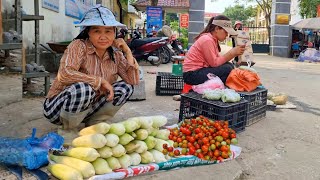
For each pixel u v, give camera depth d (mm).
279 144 3736
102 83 3002
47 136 2811
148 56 11484
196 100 3904
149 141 2768
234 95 3832
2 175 2369
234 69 4562
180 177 2682
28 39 6961
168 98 5773
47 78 5277
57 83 3143
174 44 13984
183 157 2893
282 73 11172
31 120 3836
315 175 3037
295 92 7324
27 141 2652
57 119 3219
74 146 2539
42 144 2682
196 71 4691
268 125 4406
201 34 4809
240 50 4488
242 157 3311
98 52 3152
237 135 3906
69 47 3053
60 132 3205
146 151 2730
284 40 21641
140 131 2715
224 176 2775
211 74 4512
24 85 5184
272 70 12141
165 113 4672
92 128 2543
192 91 4496
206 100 3855
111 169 2500
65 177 2289
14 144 2516
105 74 3225
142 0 18953
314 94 7160
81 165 2363
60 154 2598
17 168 2475
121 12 20938
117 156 2543
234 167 2971
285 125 4457
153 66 11352
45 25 7738
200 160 2922
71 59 2977
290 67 13875
